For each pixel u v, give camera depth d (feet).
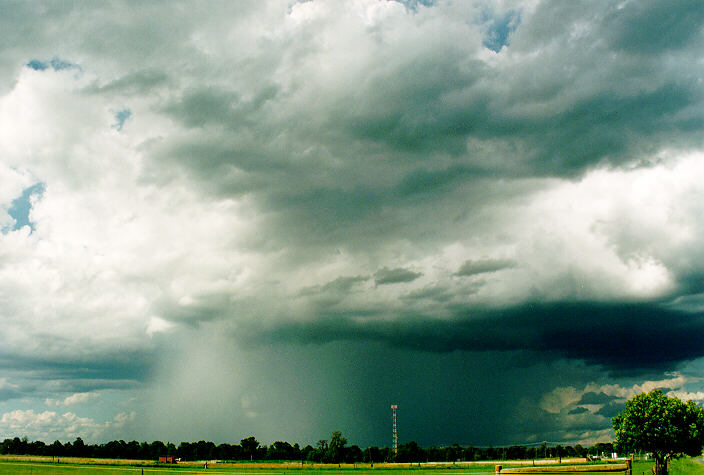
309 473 594.24
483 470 591.78
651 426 223.92
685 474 302.25
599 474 125.08
